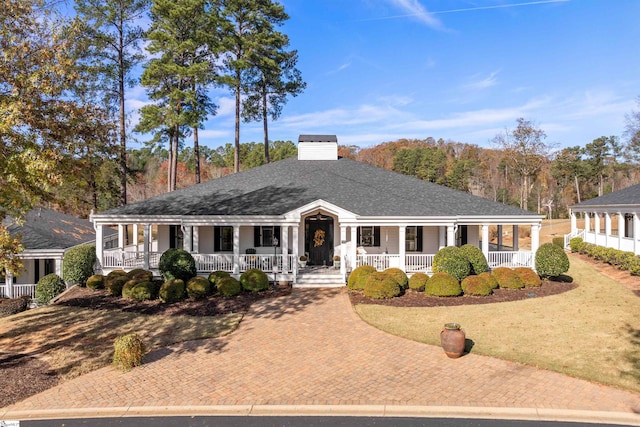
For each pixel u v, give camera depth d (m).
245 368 10.41
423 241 22.81
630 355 10.58
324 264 22.45
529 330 12.77
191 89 29.86
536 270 19.95
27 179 10.14
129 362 10.53
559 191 77.19
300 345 11.95
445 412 8.05
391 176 26.17
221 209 20.67
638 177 75.25
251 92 38.78
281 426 7.70
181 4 28.39
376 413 8.09
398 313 14.82
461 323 13.59
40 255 21.14
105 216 20.47
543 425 7.55
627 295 17.08
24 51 10.22
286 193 22.75
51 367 10.80
